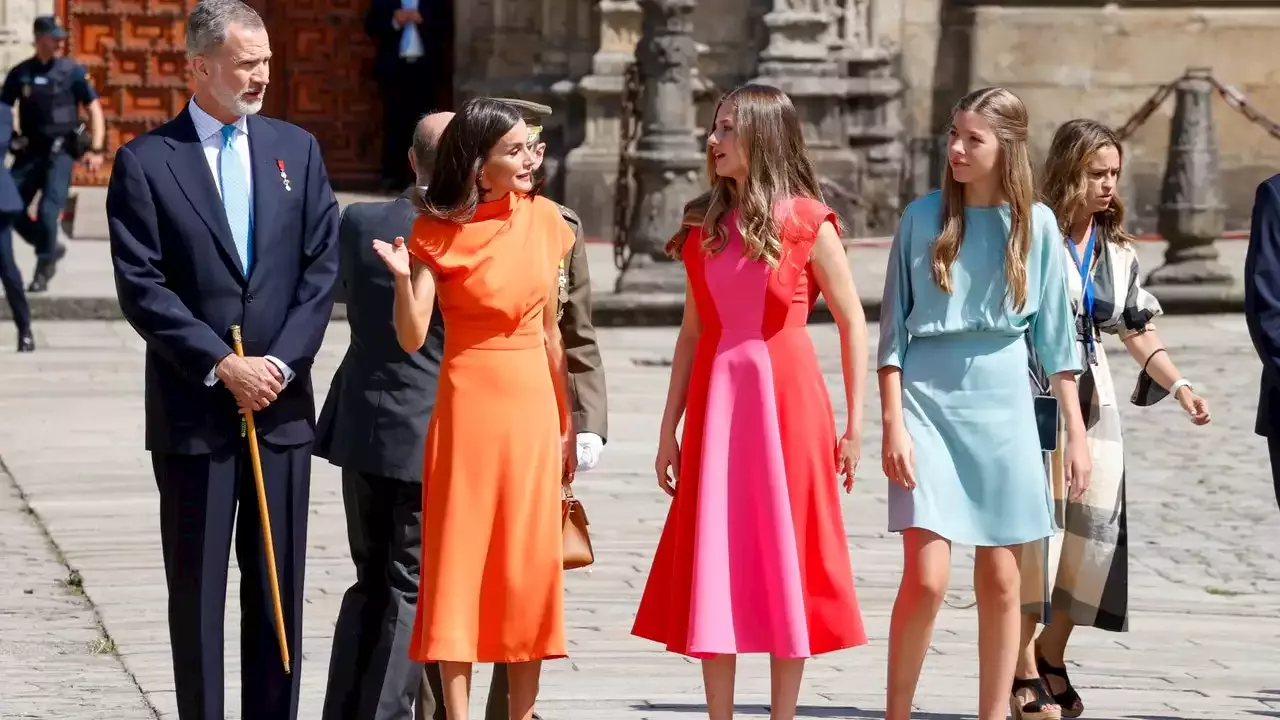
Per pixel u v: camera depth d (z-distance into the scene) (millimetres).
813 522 19719
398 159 81500
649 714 23016
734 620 19547
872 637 27203
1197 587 30828
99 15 79062
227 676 24594
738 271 19531
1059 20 77375
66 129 57938
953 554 32812
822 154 75062
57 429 41500
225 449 19359
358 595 20734
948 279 20172
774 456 19500
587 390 20531
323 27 82875
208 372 18953
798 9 75000
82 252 68000
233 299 19344
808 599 19703
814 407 19734
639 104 60750
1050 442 20625
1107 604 22750
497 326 19234
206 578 19344
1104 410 22984
